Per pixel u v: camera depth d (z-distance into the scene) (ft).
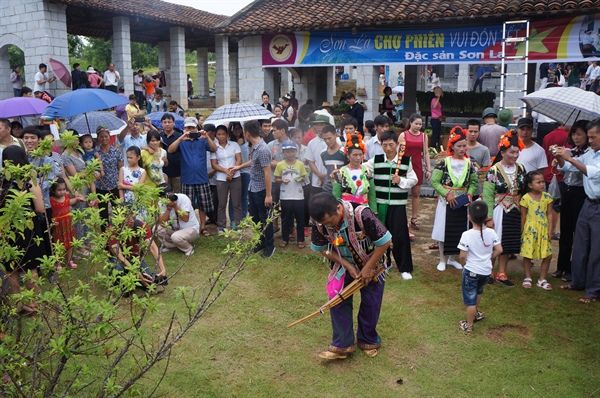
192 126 25.21
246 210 27.53
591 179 17.72
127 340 10.93
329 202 13.19
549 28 38.50
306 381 13.88
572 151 19.65
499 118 27.32
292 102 51.55
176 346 15.56
